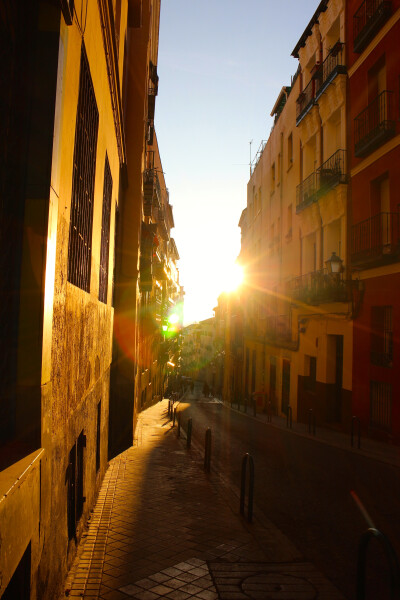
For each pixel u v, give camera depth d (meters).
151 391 32.41
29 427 2.81
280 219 27.70
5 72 2.71
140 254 15.98
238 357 40.25
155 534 6.08
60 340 3.48
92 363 5.91
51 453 3.17
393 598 3.28
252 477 6.84
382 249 14.54
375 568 5.31
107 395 9.49
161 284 35.62
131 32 14.29
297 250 23.84
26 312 2.83
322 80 20.14
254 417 24.20
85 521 5.98
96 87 5.38
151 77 18.94
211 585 4.70
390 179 14.57
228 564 5.25
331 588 4.74
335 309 18.17
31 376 2.82
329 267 17.05
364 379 15.87
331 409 18.95
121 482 8.76
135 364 14.34
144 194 19.64
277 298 27.84
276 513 7.37
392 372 14.20
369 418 15.55
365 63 16.28
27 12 3.00
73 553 4.87
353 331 16.72
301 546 5.98
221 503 7.72
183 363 115.75
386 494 8.55
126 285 13.73
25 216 2.87
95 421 6.89
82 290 4.75
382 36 15.09
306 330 21.45
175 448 13.08
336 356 19.06
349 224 17.59
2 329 2.78
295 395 22.78
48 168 2.91
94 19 4.84
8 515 2.03
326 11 20.12
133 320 13.67
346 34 17.98
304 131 22.66
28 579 2.53
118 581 4.67
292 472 10.32
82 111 4.47
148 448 12.91
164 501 7.66
